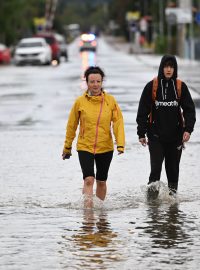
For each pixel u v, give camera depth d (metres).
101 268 14.21
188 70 83.44
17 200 20.64
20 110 44.62
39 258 14.94
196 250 15.43
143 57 133.88
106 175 19.97
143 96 20.25
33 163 26.66
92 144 19.50
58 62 116.69
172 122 20.28
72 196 21.09
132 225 17.61
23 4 154.25
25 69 98.56
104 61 118.00
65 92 57.22
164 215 18.64
